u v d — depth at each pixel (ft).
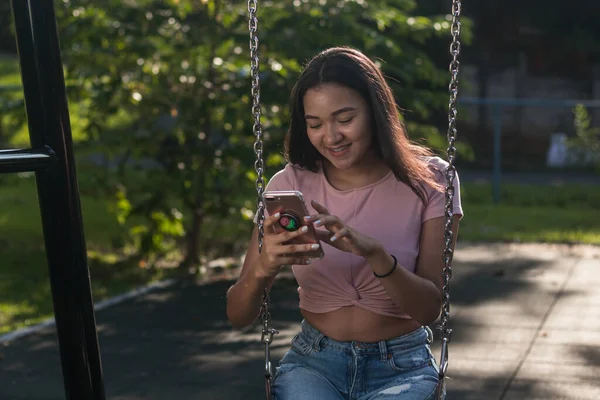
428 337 10.04
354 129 9.20
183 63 28.19
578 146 55.26
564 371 18.60
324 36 25.61
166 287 27.45
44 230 10.28
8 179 50.57
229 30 27.14
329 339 9.79
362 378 9.64
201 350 20.61
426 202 9.55
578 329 21.88
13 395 17.87
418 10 65.57
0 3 39.09
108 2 27.07
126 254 32.71
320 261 9.60
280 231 9.14
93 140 28.27
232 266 30.17
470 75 71.97
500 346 20.40
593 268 29.53
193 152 27.04
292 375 9.77
